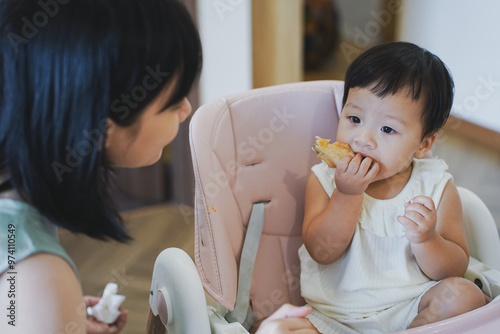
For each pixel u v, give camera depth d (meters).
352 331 0.84
